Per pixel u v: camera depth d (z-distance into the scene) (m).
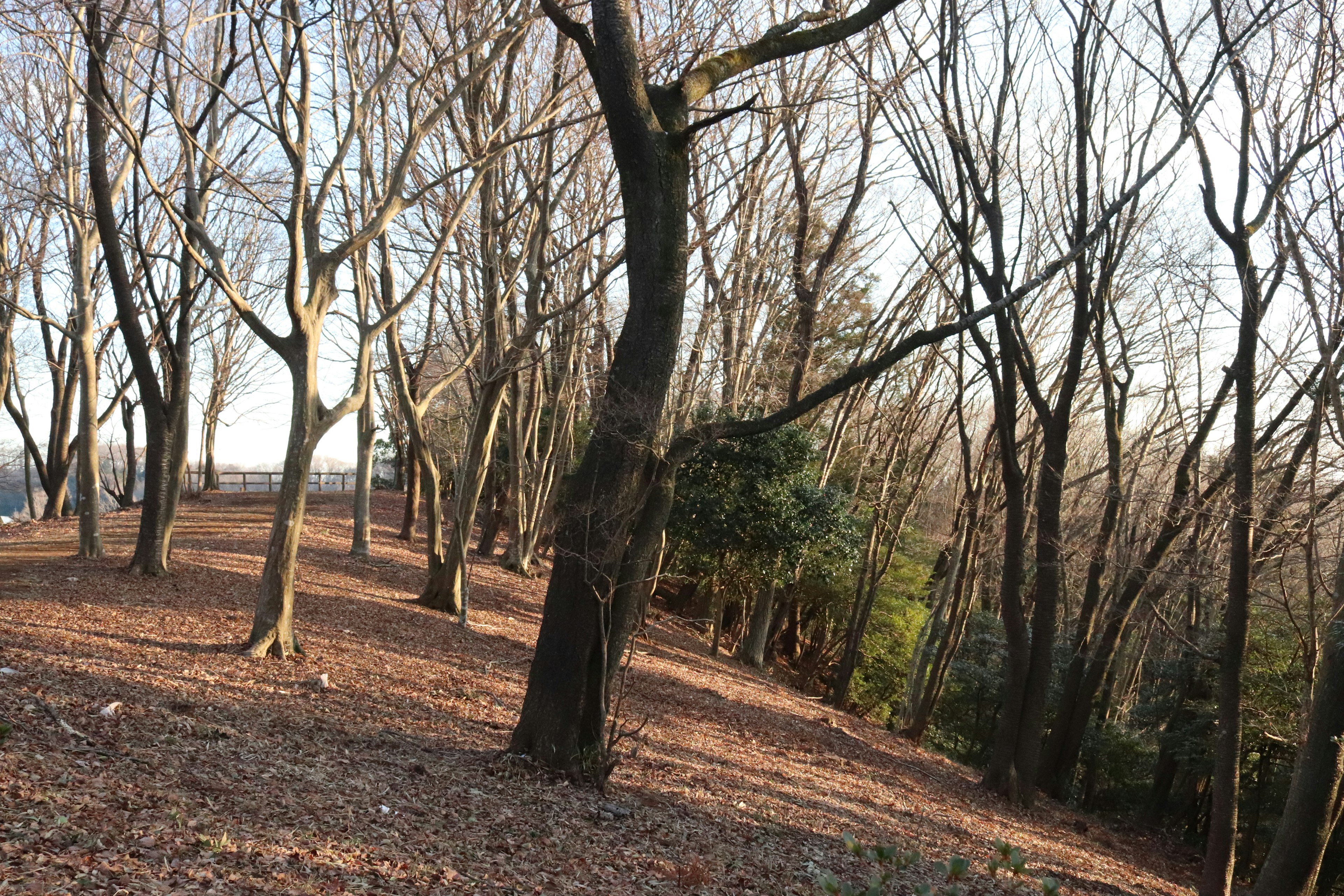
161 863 5.47
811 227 25.00
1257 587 17.47
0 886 4.67
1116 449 19.03
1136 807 26.39
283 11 12.78
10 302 16.50
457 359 23.59
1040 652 17.08
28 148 17.64
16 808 5.61
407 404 19.03
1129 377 20.11
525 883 6.87
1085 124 15.49
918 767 18.22
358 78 15.93
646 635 21.84
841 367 31.34
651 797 10.34
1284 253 12.21
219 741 8.38
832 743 17.72
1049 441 16.77
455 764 9.61
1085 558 21.91
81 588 14.31
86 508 17.16
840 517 22.70
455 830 7.66
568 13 15.82
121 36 11.33
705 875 8.04
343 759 8.85
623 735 9.86
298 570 19.77
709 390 23.08
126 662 10.45
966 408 32.06
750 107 9.11
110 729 7.81
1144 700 26.47
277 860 6.02
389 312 13.32
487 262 19.23
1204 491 18.08
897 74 15.88
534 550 28.89
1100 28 15.50
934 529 39.28
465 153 18.47
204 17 11.70
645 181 9.41
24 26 11.17
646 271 9.50
